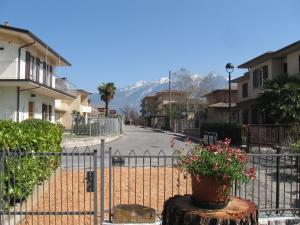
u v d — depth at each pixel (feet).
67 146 84.79
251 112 111.04
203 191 16.94
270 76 99.30
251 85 113.39
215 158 17.04
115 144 97.66
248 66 113.91
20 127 30.19
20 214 22.97
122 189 32.17
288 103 73.92
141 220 23.66
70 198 29.43
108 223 23.57
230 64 85.35
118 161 27.09
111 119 122.21
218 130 96.17
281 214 26.27
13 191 24.12
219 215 16.21
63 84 128.77
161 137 135.64
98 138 96.94
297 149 45.70
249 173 18.04
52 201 28.73
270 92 75.97
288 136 65.00
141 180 35.83
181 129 179.32
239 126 82.48
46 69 113.60
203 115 176.55
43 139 30.60
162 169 42.16
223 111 162.40
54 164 35.60
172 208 17.16
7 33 88.28
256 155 25.59
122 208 24.11
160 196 30.37
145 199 29.40
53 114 125.29
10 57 89.97
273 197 31.91
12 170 24.68
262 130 71.92
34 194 28.73
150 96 363.35
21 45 91.76
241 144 80.74
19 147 25.26
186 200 18.24
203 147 19.01
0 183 23.86
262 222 24.29
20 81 85.66
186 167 17.72
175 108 233.35
